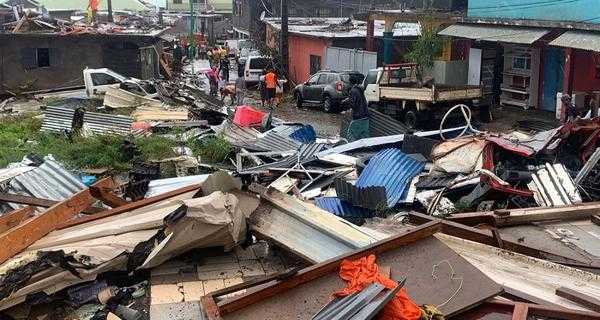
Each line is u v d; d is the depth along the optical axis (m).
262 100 27.58
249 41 46.66
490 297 4.98
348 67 30.36
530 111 23.95
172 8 86.62
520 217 8.33
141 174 10.81
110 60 28.73
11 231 5.96
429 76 26.20
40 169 9.63
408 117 21.31
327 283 5.05
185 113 18.75
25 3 63.28
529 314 4.80
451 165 10.69
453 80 26.09
